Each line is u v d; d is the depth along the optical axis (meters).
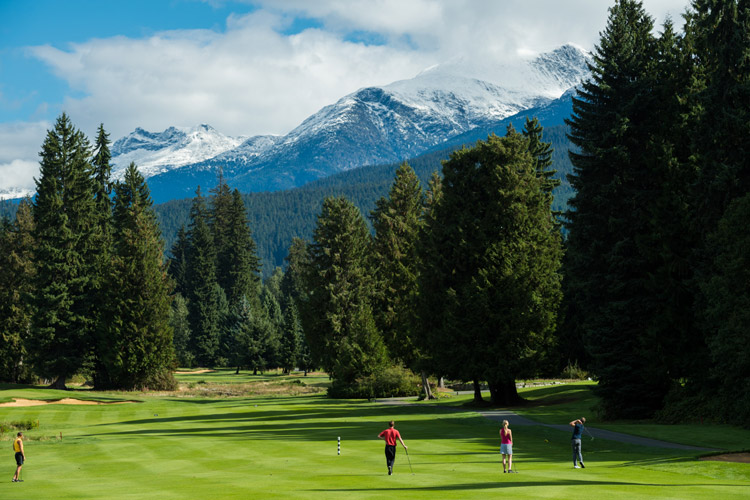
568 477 21.39
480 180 52.91
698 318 40.50
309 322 76.50
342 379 71.50
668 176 42.34
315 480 21.44
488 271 50.25
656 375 41.09
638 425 38.06
